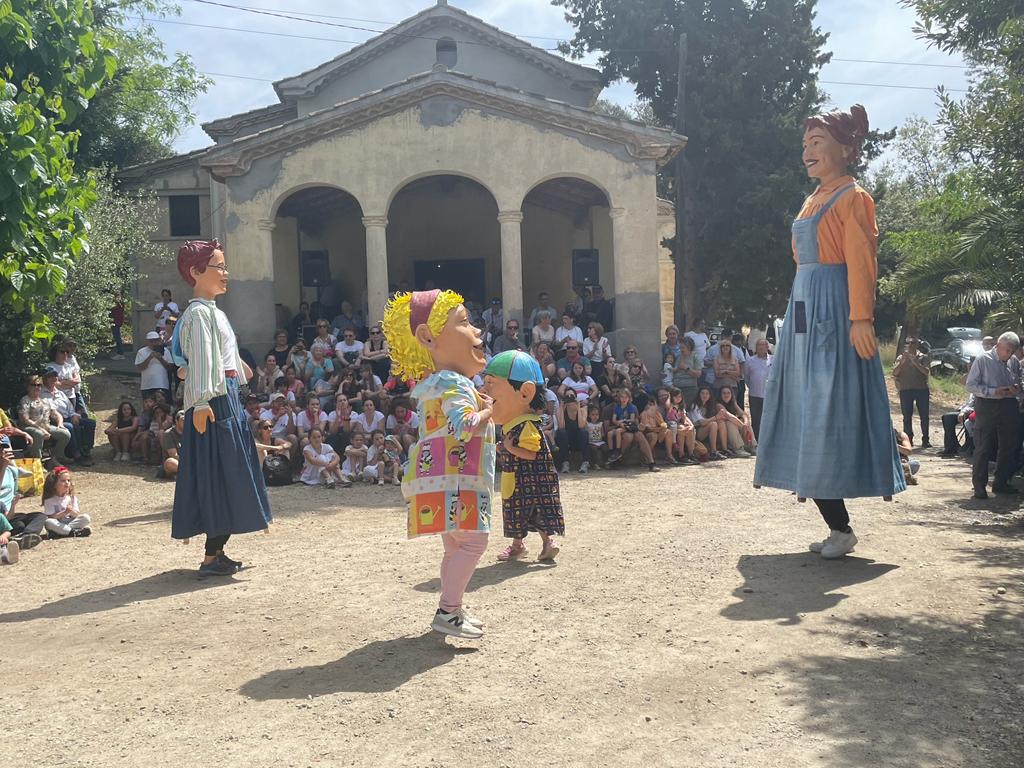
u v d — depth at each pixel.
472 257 24.16
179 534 6.81
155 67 27.73
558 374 14.35
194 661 4.88
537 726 3.94
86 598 6.38
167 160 23.09
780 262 25.11
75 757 3.73
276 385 15.14
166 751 3.76
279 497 11.32
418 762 3.62
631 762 3.58
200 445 6.81
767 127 25.28
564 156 17.14
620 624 5.39
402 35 23.44
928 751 3.62
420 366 5.05
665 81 26.88
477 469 4.95
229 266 16.94
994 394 9.62
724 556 7.12
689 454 14.17
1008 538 7.55
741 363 16.36
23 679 4.68
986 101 6.63
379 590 6.30
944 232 7.68
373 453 12.61
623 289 17.23
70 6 9.77
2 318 12.48
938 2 6.77
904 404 15.25
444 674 4.59
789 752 3.64
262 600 6.12
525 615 5.62
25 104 8.74
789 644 4.94
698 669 4.59
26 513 9.38
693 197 26.27
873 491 6.76
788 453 7.10
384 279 17.06
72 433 13.21
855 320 6.75
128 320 26.08
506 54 24.12
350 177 17.03
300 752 3.72
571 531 8.46
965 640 4.95
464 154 17.06
